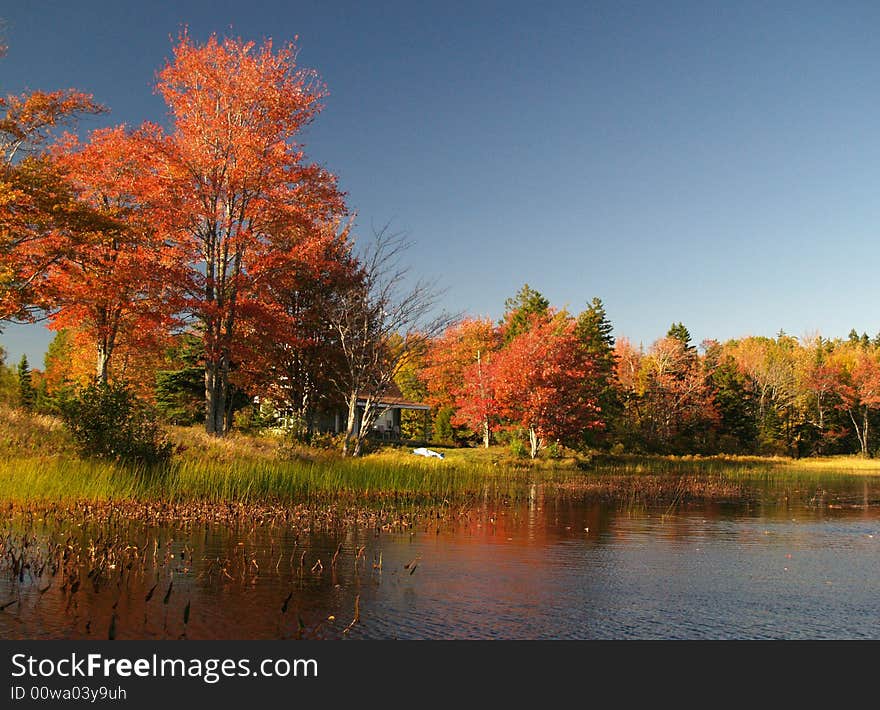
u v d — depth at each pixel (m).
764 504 22.73
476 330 72.75
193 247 30.20
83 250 27.28
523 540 13.37
